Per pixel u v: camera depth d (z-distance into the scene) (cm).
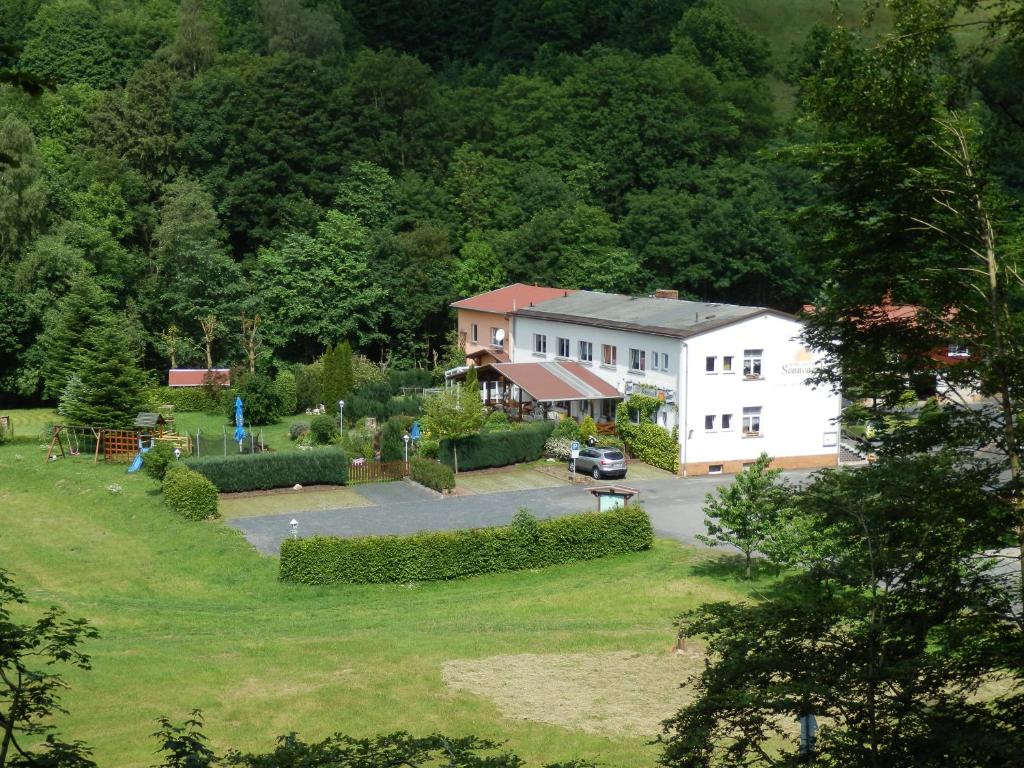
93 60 11450
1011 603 1688
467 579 4269
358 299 8950
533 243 9456
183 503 4891
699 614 1706
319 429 6638
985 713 1560
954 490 1677
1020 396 1820
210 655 3244
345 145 10069
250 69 10562
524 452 6203
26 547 4475
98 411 6275
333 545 4141
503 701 2889
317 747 1299
